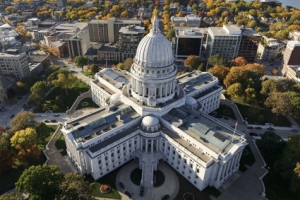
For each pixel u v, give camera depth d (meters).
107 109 142.38
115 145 121.25
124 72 186.12
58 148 141.75
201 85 169.50
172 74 137.12
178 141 123.25
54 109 172.38
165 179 124.56
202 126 125.56
